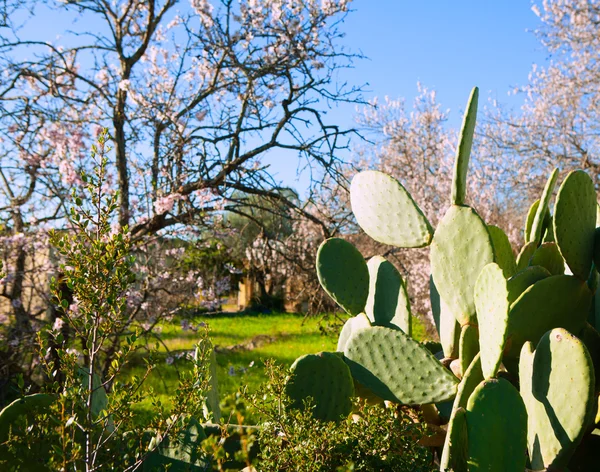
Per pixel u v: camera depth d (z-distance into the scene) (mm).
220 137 7270
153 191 6957
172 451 2195
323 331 8500
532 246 2938
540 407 2189
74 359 1795
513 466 1981
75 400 1775
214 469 2213
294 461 1919
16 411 2135
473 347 2598
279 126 7238
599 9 12523
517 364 2533
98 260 1788
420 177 16812
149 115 7512
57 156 6750
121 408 1836
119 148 6938
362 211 3076
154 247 7742
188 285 8031
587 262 2506
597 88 13211
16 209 6824
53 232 1788
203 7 7348
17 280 6629
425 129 17219
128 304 6785
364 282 3154
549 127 14047
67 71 7211
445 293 2686
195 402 1993
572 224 2469
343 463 1933
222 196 7316
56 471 1836
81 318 1906
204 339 2250
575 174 2480
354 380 2834
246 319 23375
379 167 17547
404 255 13914
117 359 1854
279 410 2102
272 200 7789
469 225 2639
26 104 6969
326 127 7320
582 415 2045
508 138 15070
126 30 7961
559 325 2510
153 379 8539
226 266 8883
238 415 2072
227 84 7426
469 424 2004
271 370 2201
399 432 2043
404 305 3080
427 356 2617
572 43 13328
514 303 2453
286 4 7480
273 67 7328
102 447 2043
